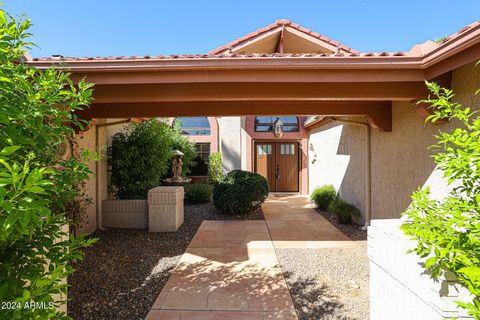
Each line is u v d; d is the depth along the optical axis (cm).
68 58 366
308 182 1271
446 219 173
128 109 580
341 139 855
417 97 402
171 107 590
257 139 1281
